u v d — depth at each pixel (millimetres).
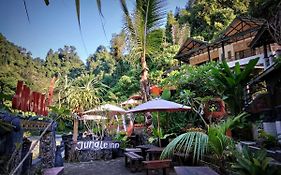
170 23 29391
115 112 9617
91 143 8344
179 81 9562
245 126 5398
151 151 5629
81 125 10852
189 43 19844
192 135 3412
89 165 7188
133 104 14773
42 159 4512
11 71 10742
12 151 2775
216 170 3666
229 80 5812
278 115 4559
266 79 5477
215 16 25109
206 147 3477
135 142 9945
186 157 4957
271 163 2732
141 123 13438
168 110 6363
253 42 8617
